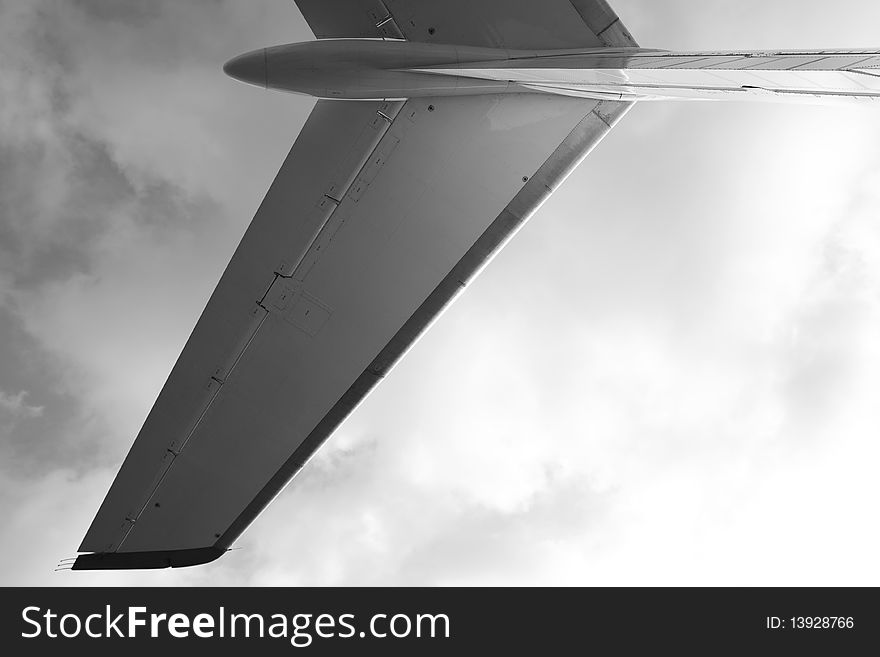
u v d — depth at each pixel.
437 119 8.14
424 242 8.27
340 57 7.83
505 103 8.12
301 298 8.39
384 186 8.21
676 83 5.46
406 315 8.41
